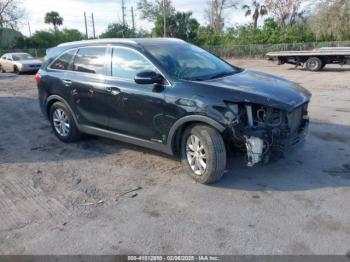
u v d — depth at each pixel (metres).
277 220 3.34
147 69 4.42
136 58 4.57
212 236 3.13
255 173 4.41
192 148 4.16
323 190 3.91
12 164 5.07
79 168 4.82
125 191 4.08
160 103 4.20
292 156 4.93
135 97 4.46
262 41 34.56
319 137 5.79
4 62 22.14
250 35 36.22
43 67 6.08
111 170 4.71
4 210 3.74
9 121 7.77
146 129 4.51
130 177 4.46
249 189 4.00
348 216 3.36
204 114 3.82
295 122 4.07
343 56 16.50
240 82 4.16
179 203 3.74
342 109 7.90
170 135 4.23
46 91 5.89
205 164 4.04
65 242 3.13
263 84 4.17
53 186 4.29
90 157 5.23
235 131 3.72
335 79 13.66
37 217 3.57
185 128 4.17
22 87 14.26
